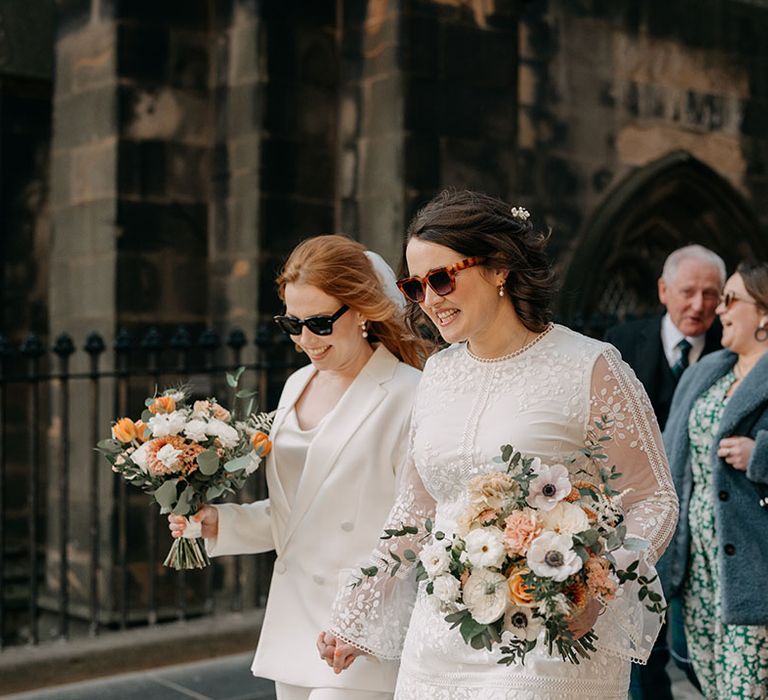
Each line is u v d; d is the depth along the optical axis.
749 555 3.77
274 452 3.16
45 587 8.03
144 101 7.34
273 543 3.18
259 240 7.25
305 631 3.02
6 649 5.82
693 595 4.01
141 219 7.33
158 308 7.39
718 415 3.97
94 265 7.43
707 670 3.98
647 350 4.95
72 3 7.70
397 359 3.21
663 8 9.31
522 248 2.53
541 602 2.11
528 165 8.48
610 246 8.84
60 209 7.80
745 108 9.91
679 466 4.09
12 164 8.47
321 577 3.01
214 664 6.07
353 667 2.90
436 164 7.37
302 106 7.45
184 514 3.05
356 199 7.51
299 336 3.10
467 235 2.47
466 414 2.55
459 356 2.67
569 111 8.73
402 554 2.69
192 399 7.39
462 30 7.52
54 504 7.75
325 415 3.17
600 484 2.43
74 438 7.55
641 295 9.55
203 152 7.57
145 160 7.35
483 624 2.15
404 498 2.73
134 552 7.19
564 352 2.52
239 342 6.31
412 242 2.54
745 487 3.81
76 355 7.56
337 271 3.06
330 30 7.60
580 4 8.80
